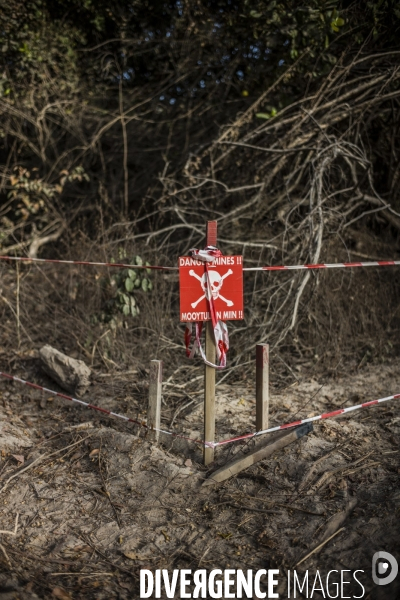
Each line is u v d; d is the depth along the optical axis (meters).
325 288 5.98
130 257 6.32
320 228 5.62
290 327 5.36
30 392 5.27
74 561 3.25
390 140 7.55
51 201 9.00
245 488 3.74
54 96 8.84
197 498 3.69
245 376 5.38
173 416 4.59
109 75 9.11
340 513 3.43
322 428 4.29
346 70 6.69
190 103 8.79
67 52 8.45
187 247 6.92
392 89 6.97
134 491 3.78
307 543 3.30
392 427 4.36
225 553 3.30
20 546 3.34
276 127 6.85
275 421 4.49
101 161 9.20
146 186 8.95
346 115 6.79
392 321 6.35
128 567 3.22
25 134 9.12
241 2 7.56
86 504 3.70
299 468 3.83
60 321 6.48
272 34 7.16
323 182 6.78
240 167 7.62
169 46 8.76
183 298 3.69
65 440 4.38
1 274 6.89
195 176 7.20
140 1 8.26
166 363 5.61
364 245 7.08
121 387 5.18
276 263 6.36
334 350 5.79
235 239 6.89
